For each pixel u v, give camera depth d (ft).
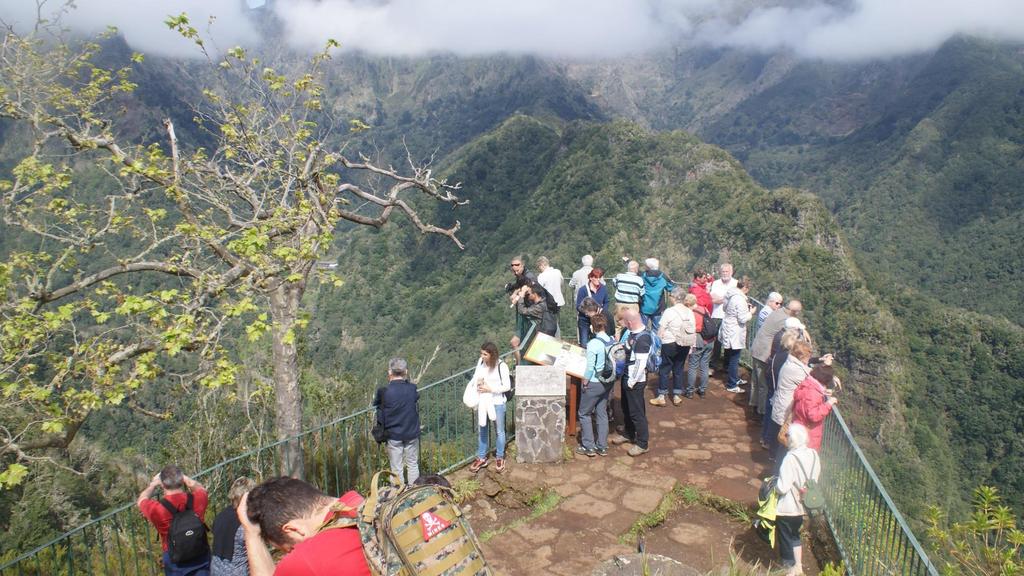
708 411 27.55
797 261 274.98
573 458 23.07
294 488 6.81
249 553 7.43
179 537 13.61
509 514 20.08
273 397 40.24
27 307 24.40
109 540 25.36
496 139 420.36
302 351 47.01
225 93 29.30
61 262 26.89
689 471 22.09
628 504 19.99
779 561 17.10
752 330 34.01
